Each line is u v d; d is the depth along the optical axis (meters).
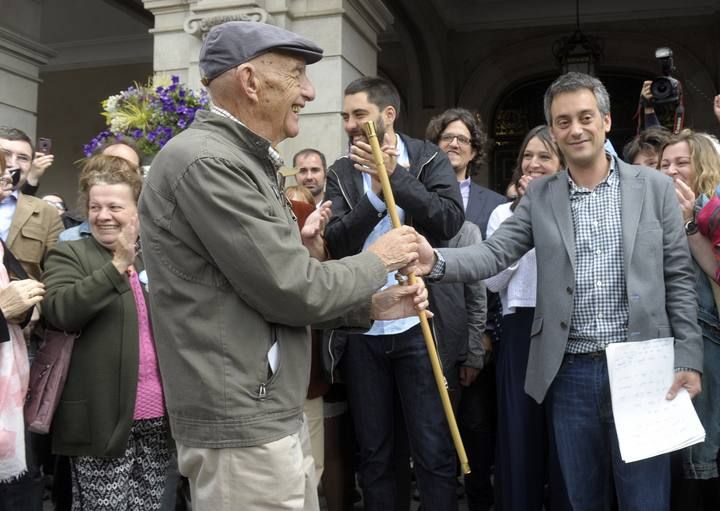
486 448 3.64
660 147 3.39
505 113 10.52
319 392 3.19
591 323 2.50
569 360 2.53
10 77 7.49
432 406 2.95
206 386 1.79
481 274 2.60
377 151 2.44
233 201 1.77
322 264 1.89
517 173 3.77
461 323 3.07
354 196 3.08
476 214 3.87
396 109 3.01
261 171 1.93
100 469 2.72
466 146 3.90
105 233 2.84
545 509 3.45
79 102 12.08
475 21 10.12
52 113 12.20
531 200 2.70
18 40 7.45
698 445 2.80
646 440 2.32
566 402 2.54
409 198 2.78
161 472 2.89
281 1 5.55
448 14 10.12
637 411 2.35
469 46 10.23
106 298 2.68
